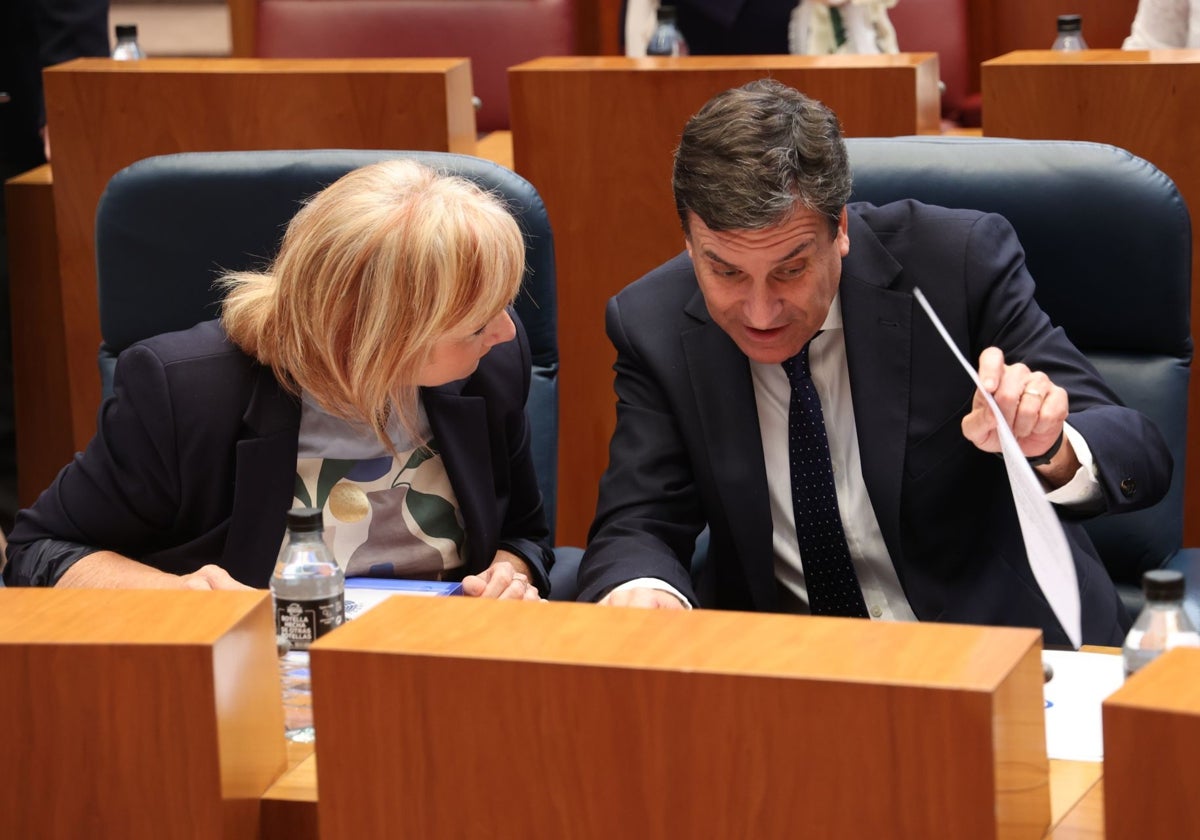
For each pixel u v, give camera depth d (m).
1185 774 1.37
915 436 2.61
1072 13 6.10
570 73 4.09
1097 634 2.58
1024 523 1.83
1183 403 2.89
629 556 2.56
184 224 3.04
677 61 4.15
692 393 2.68
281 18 5.80
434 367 2.47
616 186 4.14
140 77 4.11
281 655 2.17
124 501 2.60
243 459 2.55
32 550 2.63
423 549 2.67
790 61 4.06
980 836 1.41
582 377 4.30
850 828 1.44
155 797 1.62
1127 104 3.73
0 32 4.87
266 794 1.72
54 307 4.89
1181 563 2.89
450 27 5.71
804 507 2.65
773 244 2.29
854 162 2.91
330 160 3.01
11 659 1.62
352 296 2.40
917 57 4.07
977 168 2.86
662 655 1.51
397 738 1.56
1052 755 1.79
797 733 1.44
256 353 2.59
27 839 1.65
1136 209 2.80
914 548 2.65
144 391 2.57
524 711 1.52
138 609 1.71
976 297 2.62
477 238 2.38
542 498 2.96
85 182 4.20
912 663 1.46
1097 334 2.90
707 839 1.49
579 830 1.52
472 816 1.55
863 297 2.63
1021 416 2.14
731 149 2.26
